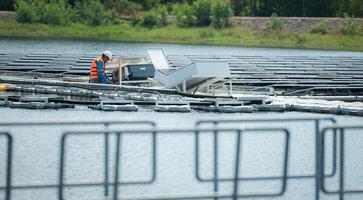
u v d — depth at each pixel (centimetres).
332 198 4691
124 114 7756
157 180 4900
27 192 4569
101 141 5934
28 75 11044
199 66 8619
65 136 3675
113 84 9494
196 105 8175
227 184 4859
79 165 5178
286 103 8375
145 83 9912
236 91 9650
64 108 8125
